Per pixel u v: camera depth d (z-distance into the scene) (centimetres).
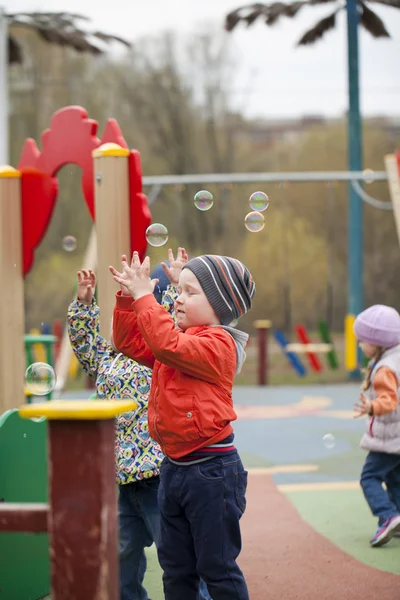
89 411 192
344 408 1078
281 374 1683
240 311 301
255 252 2606
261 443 815
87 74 2534
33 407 196
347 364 1459
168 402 282
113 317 307
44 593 371
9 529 201
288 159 2745
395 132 2800
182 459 282
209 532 278
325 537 481
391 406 446
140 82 2620
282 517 528
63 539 195
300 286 2612
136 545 340
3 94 1178
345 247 2639
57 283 2477
